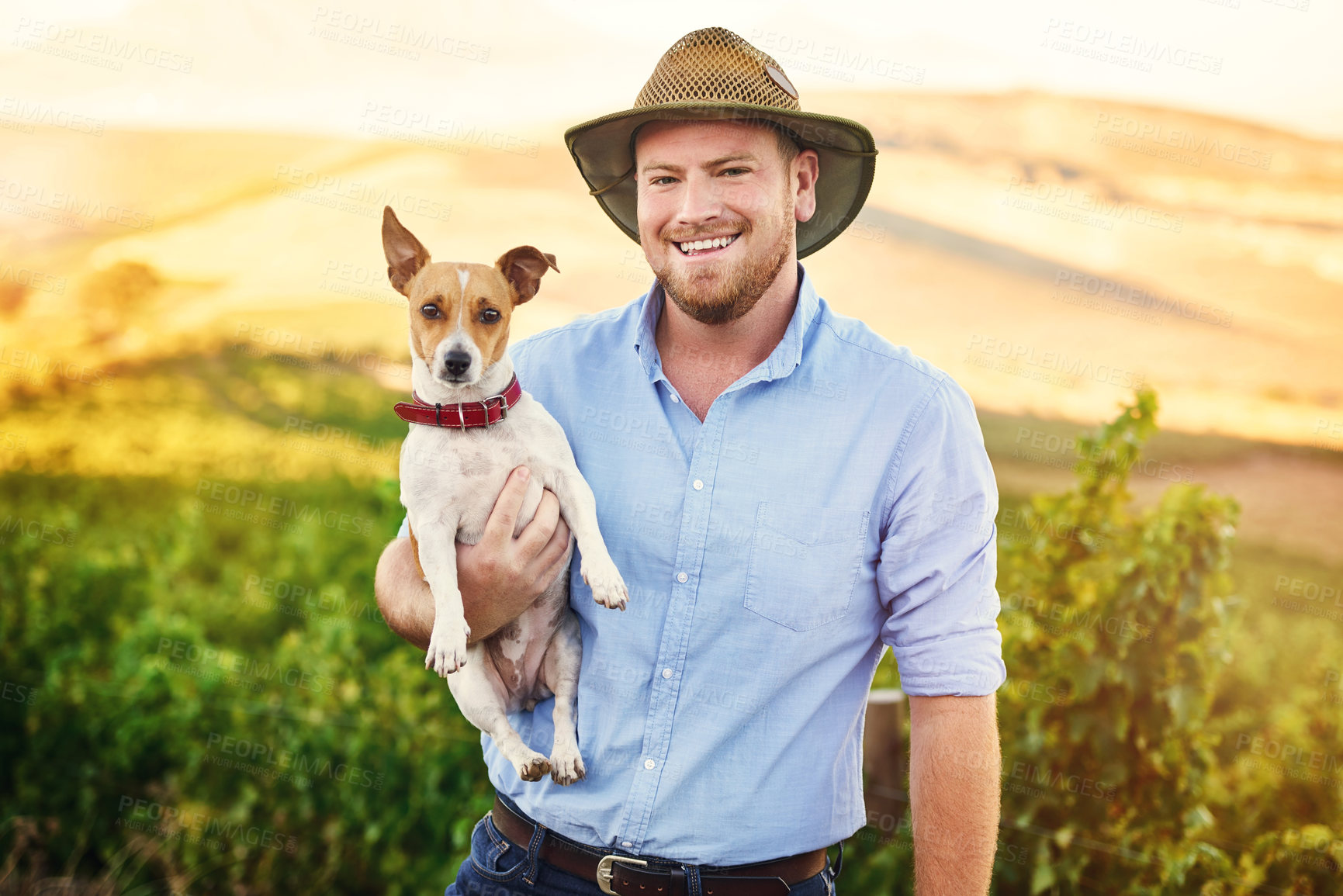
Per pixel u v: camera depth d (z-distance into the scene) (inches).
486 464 87.9
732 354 79.7
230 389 319.0
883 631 76.7
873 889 133.0
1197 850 131.6
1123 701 132.0
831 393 76.1
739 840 71.6
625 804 72.9
